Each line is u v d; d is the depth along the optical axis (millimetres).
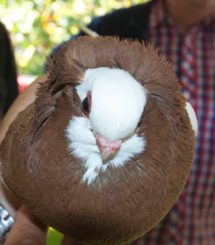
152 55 520
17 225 569
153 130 508
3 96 750
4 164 547
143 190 514
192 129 550
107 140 479
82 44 514
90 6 1564
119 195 514
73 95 502
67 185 513
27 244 545
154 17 769
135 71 509
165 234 771
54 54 535
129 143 502
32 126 522
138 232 534
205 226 789
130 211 518
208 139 754
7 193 600
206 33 764
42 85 524
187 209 771
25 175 522
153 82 509
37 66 1516
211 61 761
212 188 774
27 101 613
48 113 514
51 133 512
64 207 519
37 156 517
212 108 753
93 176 512
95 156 511
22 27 1523
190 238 778
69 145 509
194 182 764
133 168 511
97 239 537
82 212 518
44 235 567
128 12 779
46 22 1537
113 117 471
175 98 520
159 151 511
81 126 500
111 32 769
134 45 522
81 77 500
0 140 600
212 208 787
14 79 763
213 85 754
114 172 512
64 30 1535
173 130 517
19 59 1501
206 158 758
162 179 517
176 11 756
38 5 1544
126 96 471
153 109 507
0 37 747
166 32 766
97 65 507
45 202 522
